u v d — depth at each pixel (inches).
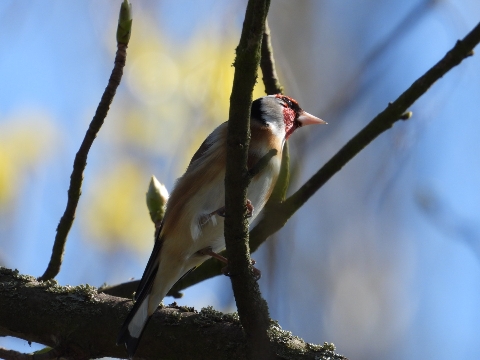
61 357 264.2
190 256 318.0
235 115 216.4
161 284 315.0
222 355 249.4
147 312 262.4
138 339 258.4
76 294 272.7
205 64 409.4
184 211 314.3
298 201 327.0
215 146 317.1
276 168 331.9
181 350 255.3
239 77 211.9
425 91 314.0
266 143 332.5
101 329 263.6
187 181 317.4
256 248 327.3
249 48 208.8
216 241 315.6
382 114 318.7
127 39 273.1
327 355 240.4
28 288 274.2
